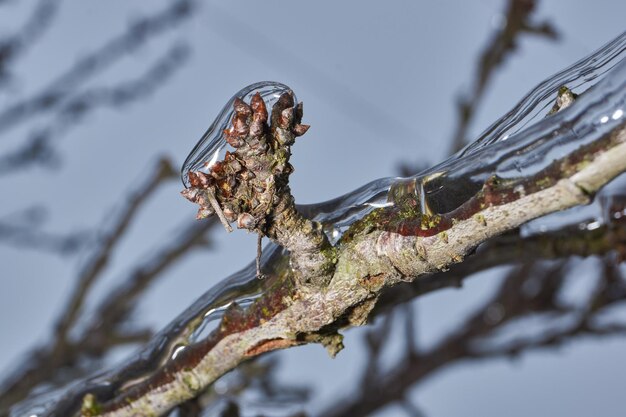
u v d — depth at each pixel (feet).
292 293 3.60
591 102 3.51
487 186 3.53
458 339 5.03
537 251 3.76
